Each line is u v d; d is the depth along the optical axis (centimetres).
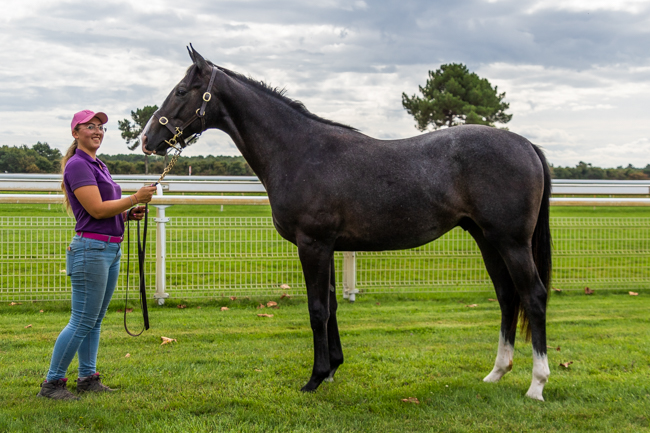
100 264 330
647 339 479
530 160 328
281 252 745
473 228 360
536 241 344
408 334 504
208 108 361
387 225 334
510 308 365
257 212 1100
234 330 512
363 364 409
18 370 388
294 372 389
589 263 841
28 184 1016
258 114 359
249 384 364
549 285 343
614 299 677
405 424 301
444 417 310
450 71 3484
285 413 316
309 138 350
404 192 330
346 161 337
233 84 363
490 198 323
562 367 402
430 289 712
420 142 342
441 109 3353
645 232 868
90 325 335
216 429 292
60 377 338
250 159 369
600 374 384
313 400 336
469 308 627
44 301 627
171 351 441
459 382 367
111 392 349
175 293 654
